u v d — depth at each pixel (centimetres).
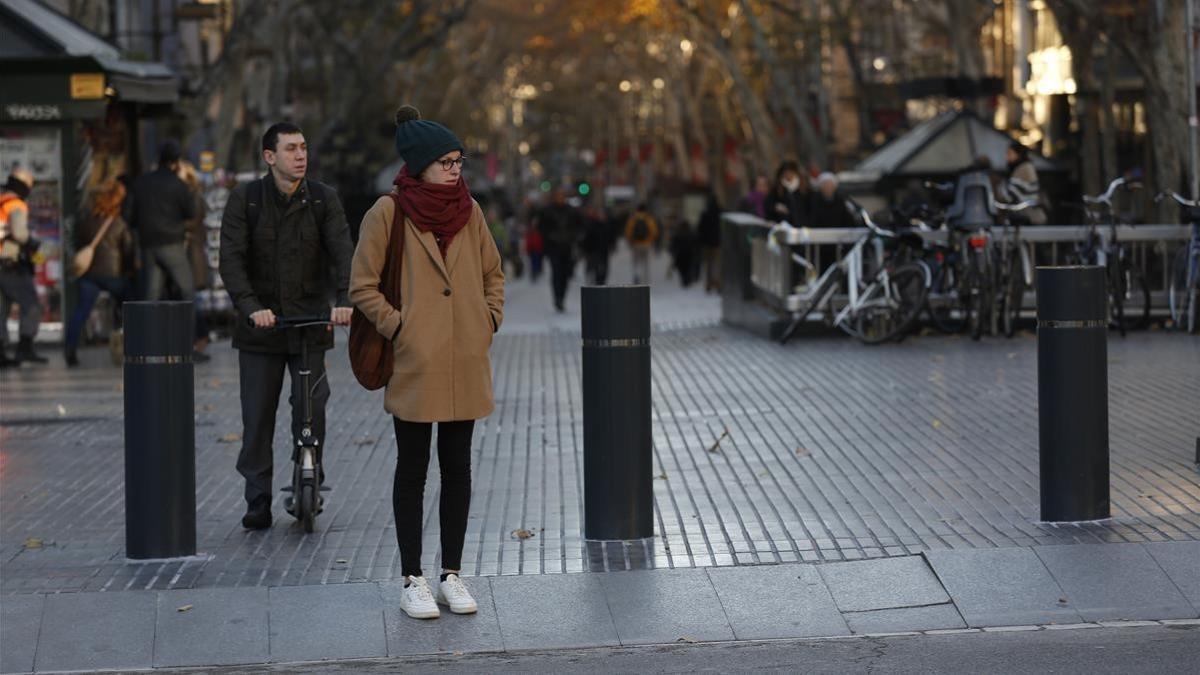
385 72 4206
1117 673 694
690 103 6334
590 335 948
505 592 835
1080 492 944
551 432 1379
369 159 4656
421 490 810
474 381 797
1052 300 944
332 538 976
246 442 1000
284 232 982
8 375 1928
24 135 2283
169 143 1970
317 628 791
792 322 2130
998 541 911
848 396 1531
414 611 801
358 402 1608
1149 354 1794
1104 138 2995
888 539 932
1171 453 1163
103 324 2375
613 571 866
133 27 3628
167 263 1964
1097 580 829
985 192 2047
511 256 5628
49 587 864
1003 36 4006
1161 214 2425
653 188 8250
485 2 6450
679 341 2223
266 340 994
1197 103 2408
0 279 2023
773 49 4294
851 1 4047
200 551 945
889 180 2680
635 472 948
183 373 920
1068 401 941
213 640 779
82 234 2044
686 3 4253
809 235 2109
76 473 1220
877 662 725
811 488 1093
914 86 3012
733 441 1295
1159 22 2391
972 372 1678
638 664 736
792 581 843
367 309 786
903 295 2009
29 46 2247
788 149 4722
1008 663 715
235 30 2994
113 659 763
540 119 14438
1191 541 877
